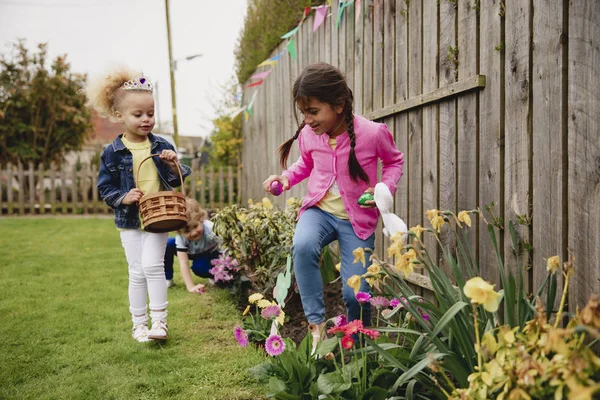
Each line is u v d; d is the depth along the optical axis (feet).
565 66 6.08
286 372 6.93
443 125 8.84
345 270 7.98
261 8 22.67
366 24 11.85
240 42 27.99
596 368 3.95
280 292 8.38
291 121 18.45
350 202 7.95
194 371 7.68
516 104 6.94
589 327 3.80
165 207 8.61
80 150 44.57
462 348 5.57
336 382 6.00
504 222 7.27
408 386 5.79
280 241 11.35
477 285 4.55
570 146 6.01
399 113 10.44
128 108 9.39
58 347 8.77
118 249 19.25
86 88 10.01
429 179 9.36
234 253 12.00
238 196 33.37
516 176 6.97
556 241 6.26
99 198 37.99
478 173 7.89
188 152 54.75
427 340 6.25
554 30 6.20
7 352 8.55
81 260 16.92
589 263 5.77
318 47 15.16
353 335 7.57
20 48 41.24
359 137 7.89
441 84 8.82
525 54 6.72
